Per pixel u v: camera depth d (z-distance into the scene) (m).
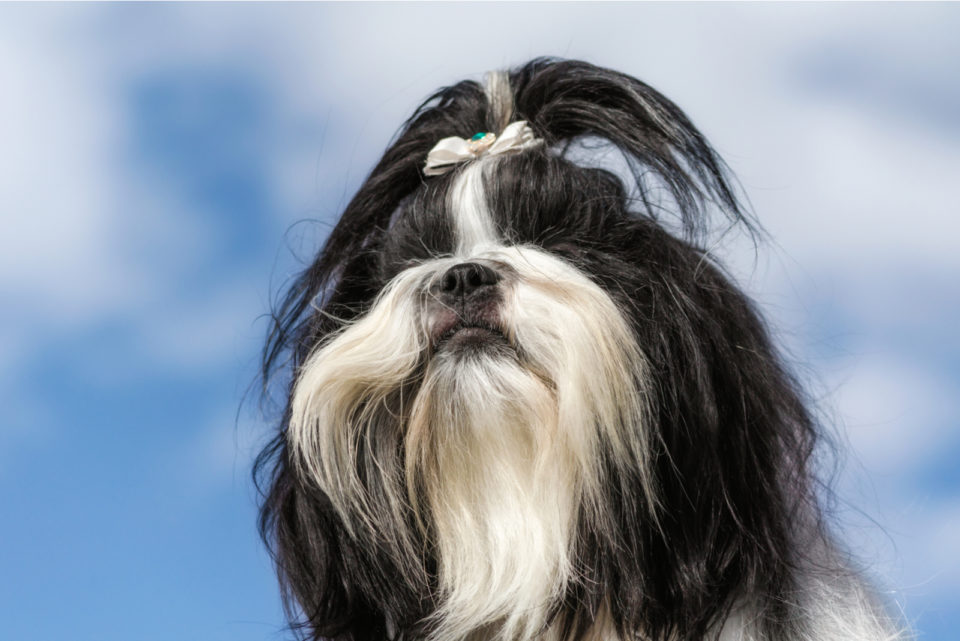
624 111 4.48
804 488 4.03
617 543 3.80
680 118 4.46
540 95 4.57
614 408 3.73
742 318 4.06
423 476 3.91
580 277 3.84
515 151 4.17
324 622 4.04
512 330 3.81
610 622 3.84
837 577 4.02
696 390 3.81
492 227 4.07
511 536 3.82
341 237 4.41
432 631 3.95
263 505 4.36
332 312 4.27
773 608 3.83
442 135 4.54
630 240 4.04
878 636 3.99
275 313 4.50
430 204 4.14
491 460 3.84
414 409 3.87
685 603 3.76
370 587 4.00
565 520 3.82
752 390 3.92
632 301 3.89
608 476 3.79
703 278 4.02
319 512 4.04
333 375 3.87
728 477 3.81
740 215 4.43
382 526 3.95
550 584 3.82
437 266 3.92
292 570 4.18
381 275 4.19
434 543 3.97
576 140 4.50
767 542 3.80
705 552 3.77
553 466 3.79
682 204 4.36
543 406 3.78
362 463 3.95
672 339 3.85
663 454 3.82
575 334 3.72
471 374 3.79
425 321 3.85
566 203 4.04
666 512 3.80
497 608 3.84
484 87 4.71
